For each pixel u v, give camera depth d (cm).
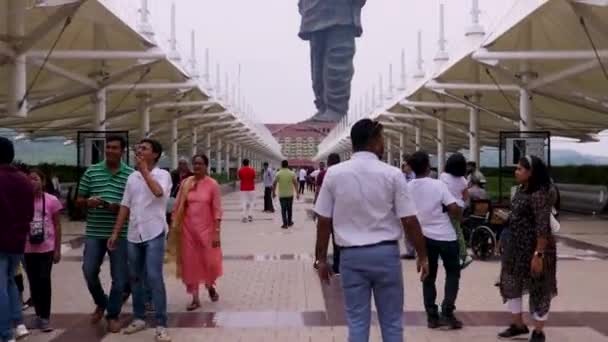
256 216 2784
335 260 1271
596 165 3077
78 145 1972
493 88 2512
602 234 1933
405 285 1139
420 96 3534
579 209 2875
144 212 801
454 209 833
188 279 959
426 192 831
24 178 731
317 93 13988
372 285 559
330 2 13138
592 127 4184
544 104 3306
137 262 812
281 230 2183
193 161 977
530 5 1739
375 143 568
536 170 751
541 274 742
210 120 4756
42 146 5944
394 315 556
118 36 2194
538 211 741
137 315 839
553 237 754
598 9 1661
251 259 1492
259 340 791
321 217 563
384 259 549
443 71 2606
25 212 725
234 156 7944
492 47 2152
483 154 7038
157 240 802
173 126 3966
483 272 1263
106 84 2266
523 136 1959
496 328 843
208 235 962
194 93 3734
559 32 2038
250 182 2533
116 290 832
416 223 561
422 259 574
